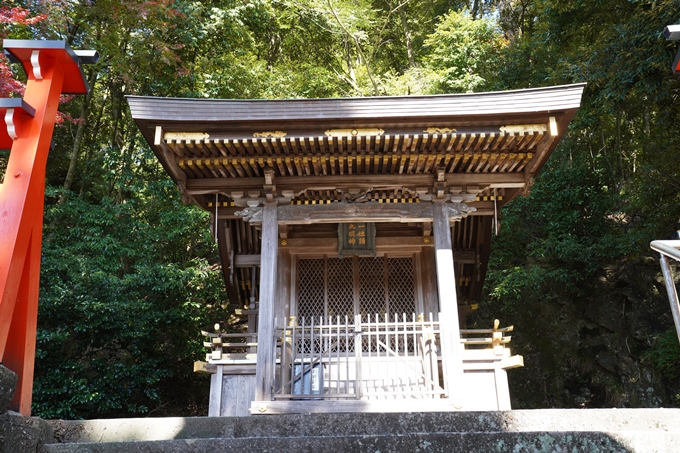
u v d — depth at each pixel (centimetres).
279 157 728
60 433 462
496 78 1808
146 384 1291
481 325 1666
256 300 1067
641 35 1033
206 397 1514
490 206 865
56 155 1800
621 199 1506
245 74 1714
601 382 1441
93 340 1256
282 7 2112
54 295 1170
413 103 671
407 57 2344
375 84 1980
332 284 884
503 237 1672
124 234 1462
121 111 1853
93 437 467
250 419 488
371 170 773
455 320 691
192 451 396
